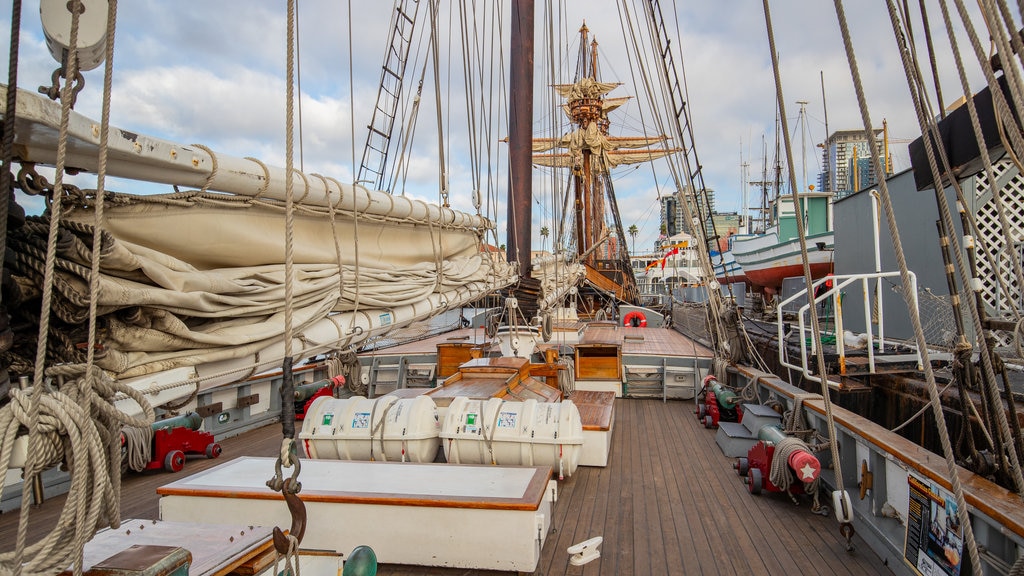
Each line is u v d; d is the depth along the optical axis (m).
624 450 6.84
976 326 2.20
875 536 4.20
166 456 5.99
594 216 30.72
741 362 9.02
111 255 1.89
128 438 5.56
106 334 1.99
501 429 5.09
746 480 5.77
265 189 2.74
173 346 2.28
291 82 1.72
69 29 1.50
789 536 4.48
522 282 8.38
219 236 2.58
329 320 3.27
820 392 7.41
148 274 2.11
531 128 8.52
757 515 4.90
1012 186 7.41
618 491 5.46
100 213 1.38
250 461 4.82
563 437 5.02
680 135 9.20
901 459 3.84
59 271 1.76
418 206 4.28
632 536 4.49
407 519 3.87
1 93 1.41
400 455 5.06
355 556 2.50
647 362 10.09
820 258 20.69
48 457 1.43
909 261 9.11
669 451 6.79
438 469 4.50
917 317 1.88
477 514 3.80
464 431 5.11
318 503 3.96
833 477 5.22
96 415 1.54
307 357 3.10
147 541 2.58
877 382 6.32
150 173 2.21
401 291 3.90
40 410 1.40
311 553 2.96
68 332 1.86
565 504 5.15
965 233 3.28
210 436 6.60
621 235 28.66
